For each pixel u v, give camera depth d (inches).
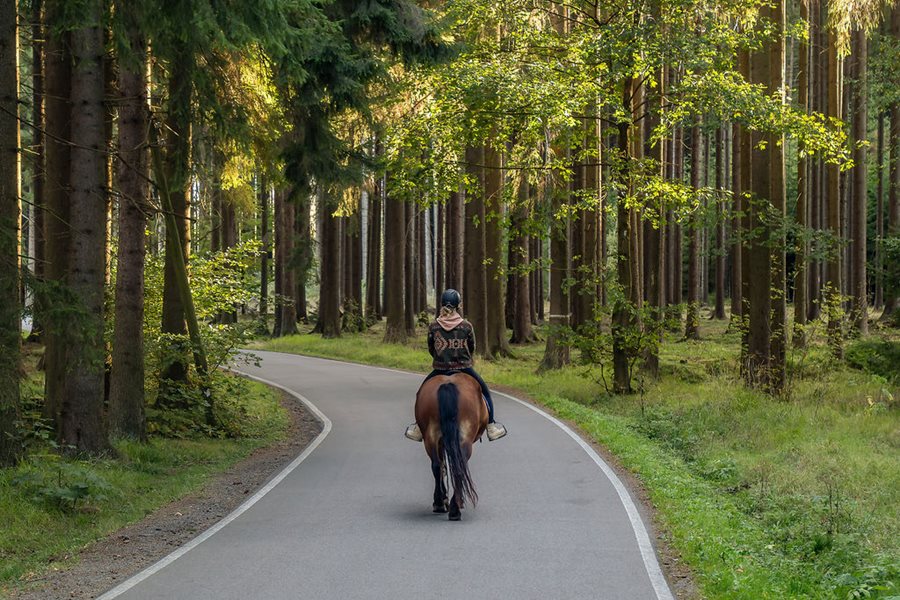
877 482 521.3
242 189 1013.2
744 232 917.2
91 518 410.3
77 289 519.5
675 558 323.9
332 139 727.7
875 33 1170.6
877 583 301.4
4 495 402.9
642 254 1449.3
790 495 479.8
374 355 1416.1
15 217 454.3
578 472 504.1
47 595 289.9
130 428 613.6
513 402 871.7
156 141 665.6
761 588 276.5
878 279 954.7
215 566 314.5
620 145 909.2
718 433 705.0
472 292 1332.4
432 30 754.8
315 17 653.3
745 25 916.6
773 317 925.8
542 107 839.7
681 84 866.8
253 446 660.7
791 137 892.0
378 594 276.7
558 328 979.9
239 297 821.9
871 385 932.0
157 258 816.3
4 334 432.1
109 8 488.7
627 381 952.3
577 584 286.2
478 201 1315.2
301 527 376.2
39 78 874.1
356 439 650.2
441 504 398.3
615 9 916.0
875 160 1631.4
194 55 559.2
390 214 1585.9
